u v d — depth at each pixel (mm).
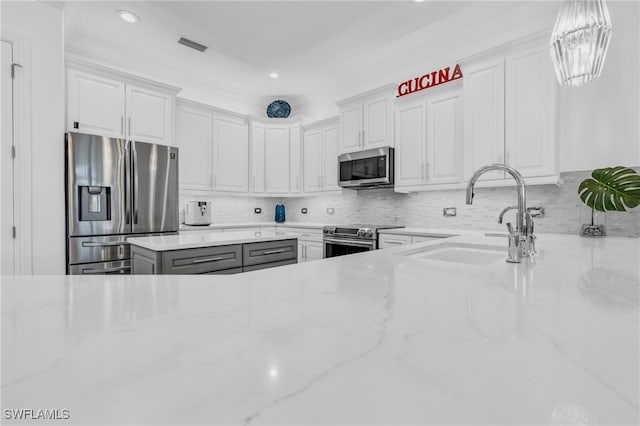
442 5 2607
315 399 281
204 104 3773
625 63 2131
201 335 425
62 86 2346
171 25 2902
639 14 2082
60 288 686
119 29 2967
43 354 365
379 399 282
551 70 2213
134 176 2832
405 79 3525
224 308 546
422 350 382
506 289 684
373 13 2715
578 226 2332
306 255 3904
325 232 3607
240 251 2109
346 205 4164
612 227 2156
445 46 3139
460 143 2797
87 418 252
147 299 600
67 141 2465
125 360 352
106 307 550
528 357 364
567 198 2381
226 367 337
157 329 448
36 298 604
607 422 250
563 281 762
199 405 271
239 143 4176
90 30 2984
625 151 2137
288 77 4027
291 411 263
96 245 2570
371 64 3648
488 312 528
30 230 2219
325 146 4086
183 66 3715
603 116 2209
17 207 2170
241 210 4586
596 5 1338
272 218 4957
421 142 3064
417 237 2752
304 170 4363
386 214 3721
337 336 424
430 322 481
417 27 2912
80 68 2744
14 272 2160
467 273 859
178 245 1782
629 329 453
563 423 249
